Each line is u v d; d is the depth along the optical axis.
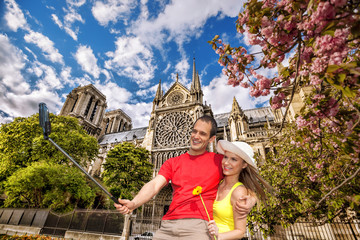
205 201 2.08
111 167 31.41
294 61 3.12
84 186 24.44
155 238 1.98
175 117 44.41
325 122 4.78
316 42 2.01
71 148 27.95
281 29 2.49
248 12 2.82
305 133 4.16
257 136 27.55
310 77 2.61
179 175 2.32
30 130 25.83
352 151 3.00
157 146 41.81
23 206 25.73
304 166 7.91
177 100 48.16
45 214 19.69
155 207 33.84
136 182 31.34
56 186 22.44
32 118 28.11
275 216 8.66
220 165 2.41
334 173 5.64
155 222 26.81
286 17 2.37
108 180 30.06
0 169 22.39
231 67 3.71
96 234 16.86
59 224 19.19
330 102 2.92
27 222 19.91
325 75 2.05
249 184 2.38
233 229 1.94
